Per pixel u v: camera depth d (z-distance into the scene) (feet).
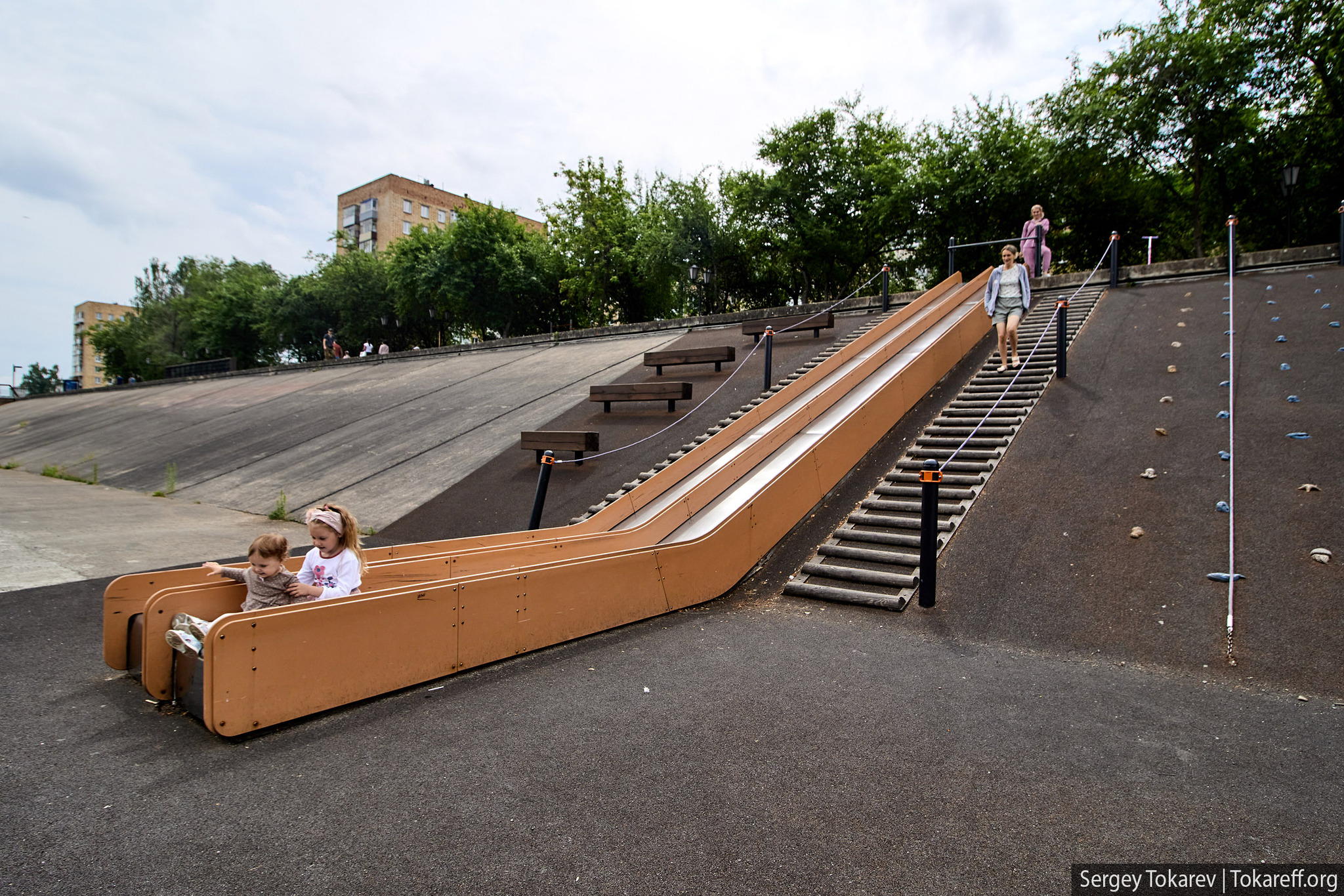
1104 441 26.89
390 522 33.76
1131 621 17.60
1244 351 31.50
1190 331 35.32
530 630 16.58
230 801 9.70
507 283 116.67
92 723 12.14
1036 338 40.29
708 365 49.62
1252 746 11.85
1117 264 47.32
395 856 8.48
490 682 14.64
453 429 48.19
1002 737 12.19
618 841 8.91
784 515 25.62
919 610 19.72
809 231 88.38
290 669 12.25
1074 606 18.61
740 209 93.25
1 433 106.42
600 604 18.37
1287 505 20.67
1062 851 8.80
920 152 85.76
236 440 60.18
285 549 13.43
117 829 8.91
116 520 35.58
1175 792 10.32
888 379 34.09
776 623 19.52
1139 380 31.35
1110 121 65.31
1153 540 20.54
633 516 26.89
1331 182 66.44
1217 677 15.16
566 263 119.55
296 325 152.76
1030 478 25.62
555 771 10.77
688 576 21.24
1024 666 15.98
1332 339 30.53
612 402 46.01
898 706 13.52
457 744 11.67
